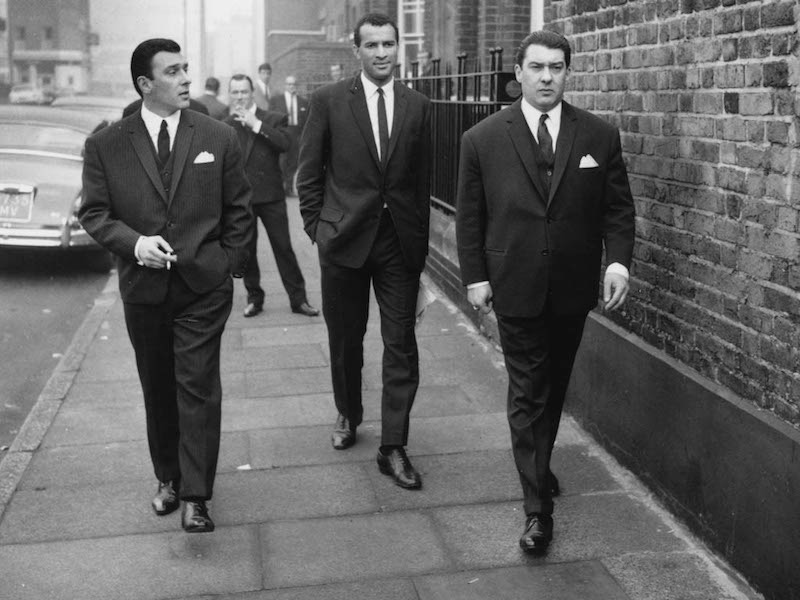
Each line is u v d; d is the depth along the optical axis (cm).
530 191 416
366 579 404
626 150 508
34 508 473
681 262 453
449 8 1358
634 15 494
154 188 422
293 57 2684
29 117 1177
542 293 417
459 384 654
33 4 9381
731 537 401
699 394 423
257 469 518
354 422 546
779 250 374
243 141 845
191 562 420
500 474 506
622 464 507
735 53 403
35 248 1066
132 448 550
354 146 493
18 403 672
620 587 393
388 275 500
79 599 392
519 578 402
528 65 409
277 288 1000
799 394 363
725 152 412
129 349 764
